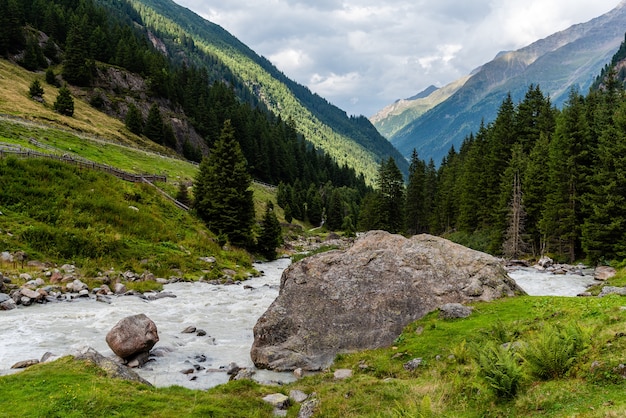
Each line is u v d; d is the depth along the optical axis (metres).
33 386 10.49
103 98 112.88
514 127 66.31
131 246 34.84
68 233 31.33
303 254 64.25
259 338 16.45
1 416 8.89
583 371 8.55
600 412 6.66
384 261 19.36
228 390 12.27
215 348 17.83
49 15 128.12
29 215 31.94
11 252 26.95
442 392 9.77
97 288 26.52
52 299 23.33
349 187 189.50
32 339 17.00
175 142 117.94
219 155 53.31
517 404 8.09
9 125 60.72
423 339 14.26
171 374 14.29
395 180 83.94
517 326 12.88
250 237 53.97
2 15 105.81
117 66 131.00
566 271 37.94
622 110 40.81
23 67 107.12
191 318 22.52
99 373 11.72
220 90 177.12
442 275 18.69
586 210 41.94
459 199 79.31
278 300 17.77
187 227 45.88
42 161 39.22
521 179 54.72
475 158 72.56
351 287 18.16
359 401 10.41
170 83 138.50
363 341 16.19
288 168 159.38
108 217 37.09
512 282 19.36
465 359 11.46
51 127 70.56
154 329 16.06
